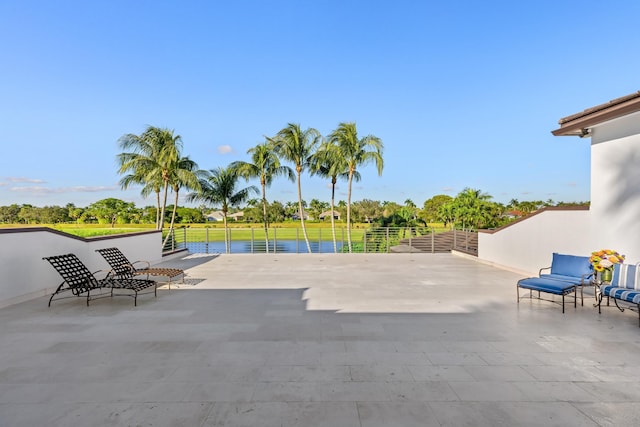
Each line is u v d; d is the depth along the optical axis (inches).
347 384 124.2
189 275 384.5
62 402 111.6
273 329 190.4
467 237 589.9
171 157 668.1
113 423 99.3
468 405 109.3
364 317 215.2
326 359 147.7
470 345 165.0
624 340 171.6
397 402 111.2
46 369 137.3
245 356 151.3
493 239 463.8
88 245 346.3
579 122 270.2
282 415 103.4
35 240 273.1
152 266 463.8
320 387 121.8
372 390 119.6
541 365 141.0
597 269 232.8
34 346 163.6
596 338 174.6
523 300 261.6
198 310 232.5
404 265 470.0
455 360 146.6
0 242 240.2
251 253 643.5
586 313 223.1
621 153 258.2
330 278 364.2
